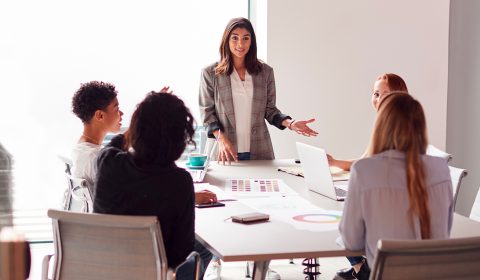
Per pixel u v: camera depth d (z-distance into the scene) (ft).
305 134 13.65
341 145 17.26
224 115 13.93
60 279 7.75
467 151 17.66
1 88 15.97
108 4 16.28
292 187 10.95
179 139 7.91
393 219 7.39
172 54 16.74
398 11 17.16
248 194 10.36
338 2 16.80
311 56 16.83
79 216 7.28
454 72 17.74
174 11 16.65
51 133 16.33
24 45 15.97
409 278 6.62
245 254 7.19
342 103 17.13
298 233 8.07
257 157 14.23
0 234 6.65
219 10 16.98
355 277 10.96
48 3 15.97
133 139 7.91
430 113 17.61
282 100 16.84
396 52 17.29
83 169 9.95
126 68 16.51
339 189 10.64
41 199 16.46
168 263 7.89
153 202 7.80
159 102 7.88
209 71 14.02
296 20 16.65
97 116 10.25
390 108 7.64
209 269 14.60
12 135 16.15
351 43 17.01
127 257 7.42
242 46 13.62
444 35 17.44
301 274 14.38
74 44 16.21
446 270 6.67
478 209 10.47
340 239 7.66
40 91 16.17
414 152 7.48
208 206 9.47
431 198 7.56
